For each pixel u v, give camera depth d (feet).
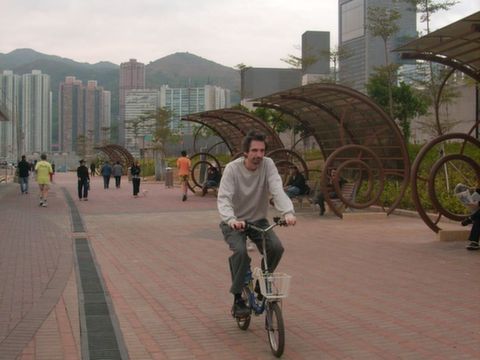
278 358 15.44
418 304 20.85
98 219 49.44
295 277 25.34
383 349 16.14
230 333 17.71
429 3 92.53
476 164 36.17
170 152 193.47
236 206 16.88
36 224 45.32
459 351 15.92
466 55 34.55
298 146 116.67
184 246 34.55
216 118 73.92
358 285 23.80
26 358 15.43
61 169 247.09
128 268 27.73
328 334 17.51
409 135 108.37
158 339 17.16
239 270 16.69
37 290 22.99
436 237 36.45
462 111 94.99
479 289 23.04
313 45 146.30
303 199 56.44
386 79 118.01
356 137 55.06
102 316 19.42
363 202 50.75
